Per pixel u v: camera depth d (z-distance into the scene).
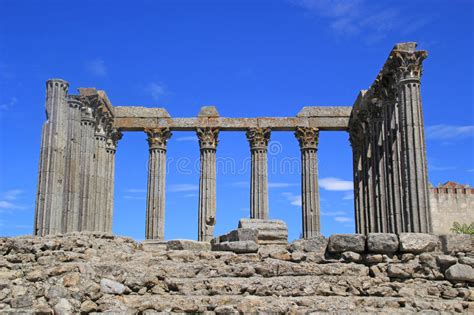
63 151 31.31
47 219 29.83
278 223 22.27
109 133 44.59
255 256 19.17
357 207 45.16
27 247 19.52
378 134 38.84
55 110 31.27
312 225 43.59
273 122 45.44
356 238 19.08
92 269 16.84
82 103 38.16
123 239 24.31
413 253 18.81
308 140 45.19
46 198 30.11
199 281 17.36
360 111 41.94
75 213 33.25
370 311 16.17
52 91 31.45
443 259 18.23
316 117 45.75
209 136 45.12
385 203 37.56
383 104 35.47
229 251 19.67
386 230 36.94
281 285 17.39
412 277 18.22
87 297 15.97
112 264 17.17
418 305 16.66
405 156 30.16
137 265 18.14
